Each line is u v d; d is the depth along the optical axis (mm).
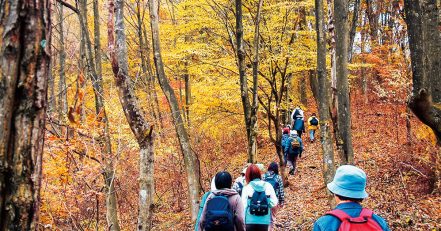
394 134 14953
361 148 14836
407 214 8438
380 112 18766
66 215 7031
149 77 12680
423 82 3205
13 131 1934
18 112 1945
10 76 1925
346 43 6980
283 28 12109
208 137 16922
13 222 1906
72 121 6684
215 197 4754
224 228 4500
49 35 2082
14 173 1919
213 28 12414
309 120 18844
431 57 3209
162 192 13281
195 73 13344
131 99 5691
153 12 8828
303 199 11031
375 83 17281
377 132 16156
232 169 15898
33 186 1979
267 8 11344
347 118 7090
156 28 8898
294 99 17438
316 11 7688
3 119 1903
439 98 3188
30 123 1973
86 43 9367
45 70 2047
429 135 9859
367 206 9406
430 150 9750
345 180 2664
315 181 12680
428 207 8539
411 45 3318
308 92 28547
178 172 13016
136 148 10633
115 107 10289
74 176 7062
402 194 9594
